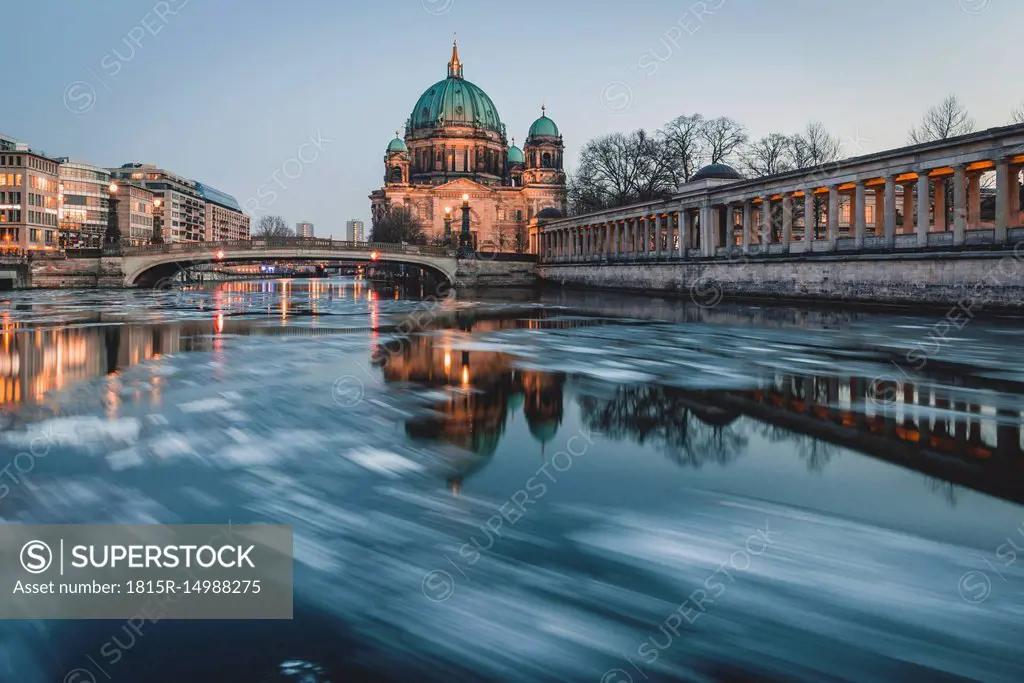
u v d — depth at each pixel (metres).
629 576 7.82
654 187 102.75
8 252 140.62
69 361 25.47
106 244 94.56
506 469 11.88
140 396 18.45
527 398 18.56
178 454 12.69
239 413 16.34
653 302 67.94
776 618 6.96
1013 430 14.73
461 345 31.58
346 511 9.80
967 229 48.22
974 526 9.23
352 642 6.66
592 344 31.94
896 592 7.41
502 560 8.23
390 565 8.12
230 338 34.22
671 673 6.13
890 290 47.69
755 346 30.72
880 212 61.56
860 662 6.26
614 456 12.72
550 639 6.67
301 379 21.55
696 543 8.70
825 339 33.09
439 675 6.14
